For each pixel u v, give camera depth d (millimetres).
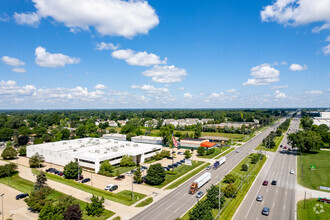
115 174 89875
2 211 58406
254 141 170500
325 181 79500
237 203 61156
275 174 88000
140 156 111000
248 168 96375
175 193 69188
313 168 94375
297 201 62969
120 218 53562
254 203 61656
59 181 81375
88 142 133500
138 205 60656
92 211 54844
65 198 56781
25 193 70750
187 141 152375
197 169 96375
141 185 77000
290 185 75812
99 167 93250
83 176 87750
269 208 58531
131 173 90750
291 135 126812
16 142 154875
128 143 132625
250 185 75812
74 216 49250
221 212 55719
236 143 162750
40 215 48062
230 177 77125
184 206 59906
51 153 109312
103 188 74562
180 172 92375
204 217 47000
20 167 101938
